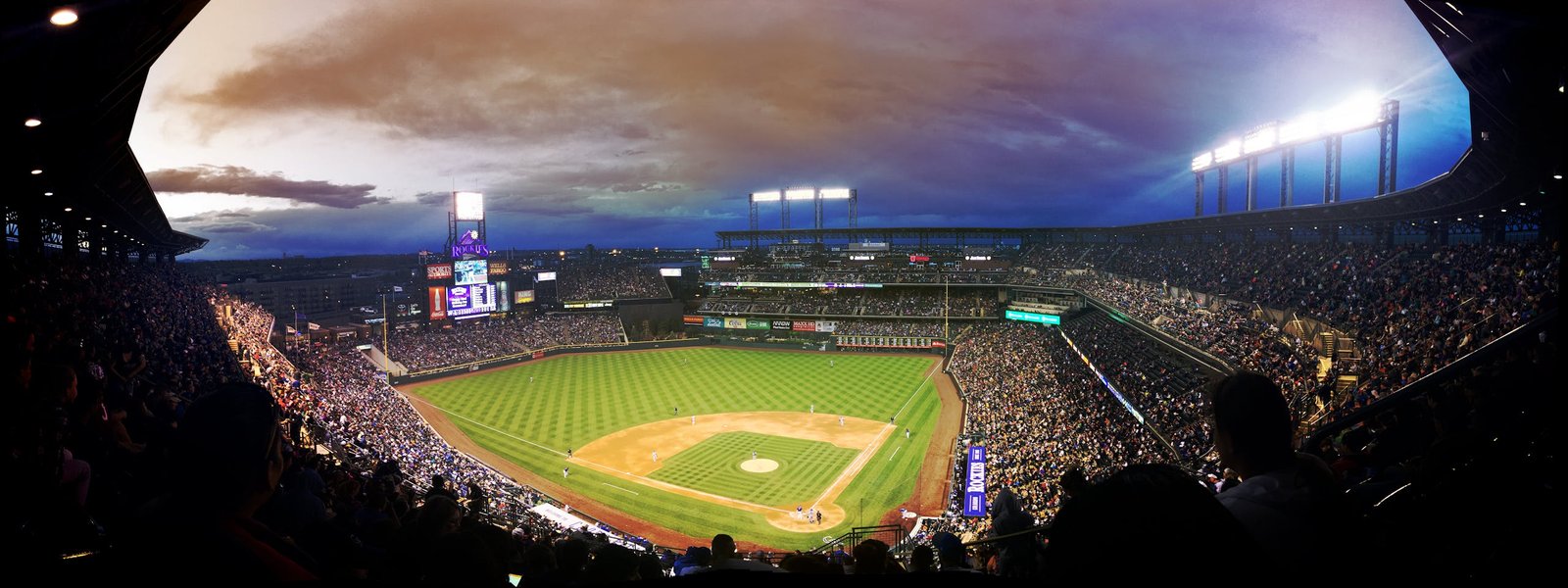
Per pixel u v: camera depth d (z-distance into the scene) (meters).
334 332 94.75
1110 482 1.76
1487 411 8.64
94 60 13.08
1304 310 44.47
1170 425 36.97
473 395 74.50
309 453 18.91
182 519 2.59
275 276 172.75
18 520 3.47
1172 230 80.94
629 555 6.69
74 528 3.74
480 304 106.00
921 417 62.34
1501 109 20.92
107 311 28.81
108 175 29.02
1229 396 3.22
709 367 89.94
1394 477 5.91
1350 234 57.78
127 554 2.47
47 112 15.48
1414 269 42.16
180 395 19.70
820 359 93.62
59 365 8.80
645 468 50.25
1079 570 1.59
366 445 38.78
